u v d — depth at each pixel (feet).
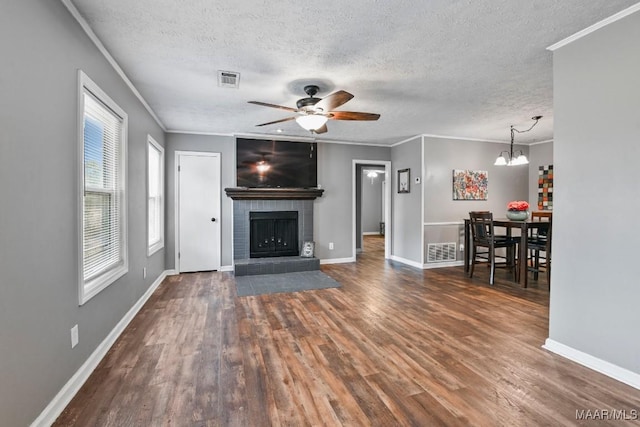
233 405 5.90
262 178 17.93
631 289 6.47
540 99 11.98
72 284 6.42
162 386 6.49
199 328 9.52
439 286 14.32
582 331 7.35
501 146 19.99
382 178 36.94
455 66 9.11
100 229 8.27
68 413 5.68
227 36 7.45
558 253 7.86
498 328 9.52
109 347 8.19
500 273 16.88
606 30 6.82
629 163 6.48
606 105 6.84
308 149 18.92
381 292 13.37
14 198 4.71
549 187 19.60
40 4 5.37
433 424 5.40
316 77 9.82
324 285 14.43
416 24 6.97
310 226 19.07
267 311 11.03
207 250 17.40
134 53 8.23
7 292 4.54
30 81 5.11
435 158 18.40
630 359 6.50
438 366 7.32
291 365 7.36
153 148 14.15
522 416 5.59
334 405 5.90
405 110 13.34
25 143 4.98
